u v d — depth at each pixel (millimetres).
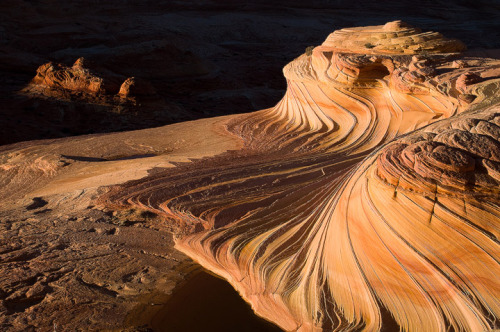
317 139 17438
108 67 56844
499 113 7422
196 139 20391
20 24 70188
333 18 97562
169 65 57750
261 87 60031
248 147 18000
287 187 12445
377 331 6441
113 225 11352
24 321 7484
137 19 85125
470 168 6418
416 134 7707
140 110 40312
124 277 8938
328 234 8125
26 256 9773
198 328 7395
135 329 7363
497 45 84562
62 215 12203
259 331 7285
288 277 8117
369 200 7309
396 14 101812
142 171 15242
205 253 9625
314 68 20438
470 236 6168
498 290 5824
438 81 14461
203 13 93875
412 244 6559
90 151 19656
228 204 11750
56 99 39344
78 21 76000
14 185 16875
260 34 89875
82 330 7305
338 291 7305
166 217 11664
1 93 40750
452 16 101250
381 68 17297
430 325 6160
